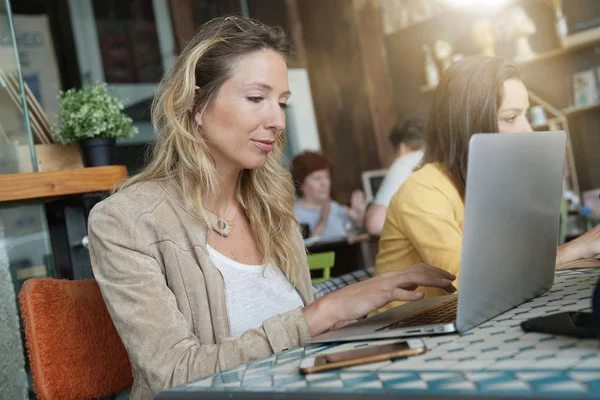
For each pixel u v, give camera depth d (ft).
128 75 19.25
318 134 21.88
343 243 16.76
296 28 21.83
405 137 16.26
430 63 20.98
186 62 4.56
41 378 3.73
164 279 4.10
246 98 4.51
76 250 7.50
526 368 2.21
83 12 18.78
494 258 3.18
